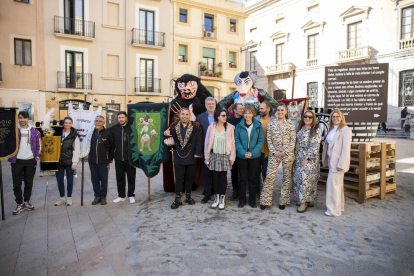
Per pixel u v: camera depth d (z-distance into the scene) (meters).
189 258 3.32
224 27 23.27
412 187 6.15
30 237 4.05
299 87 26.34
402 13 20.00
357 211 4.70
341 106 5.58
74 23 17.89
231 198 5.56
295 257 3.27
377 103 5.39
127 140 5.55
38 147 5.17
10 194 6.30
